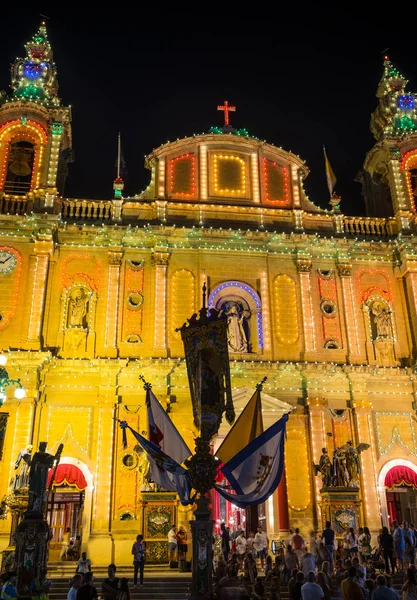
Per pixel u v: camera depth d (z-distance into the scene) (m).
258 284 32.00
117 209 32.28
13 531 22.81
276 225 33.44
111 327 29.80
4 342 28.64
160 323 30.14
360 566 17.22
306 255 32.66
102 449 27.67
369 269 33.31
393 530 24.86
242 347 30.86
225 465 17.56
